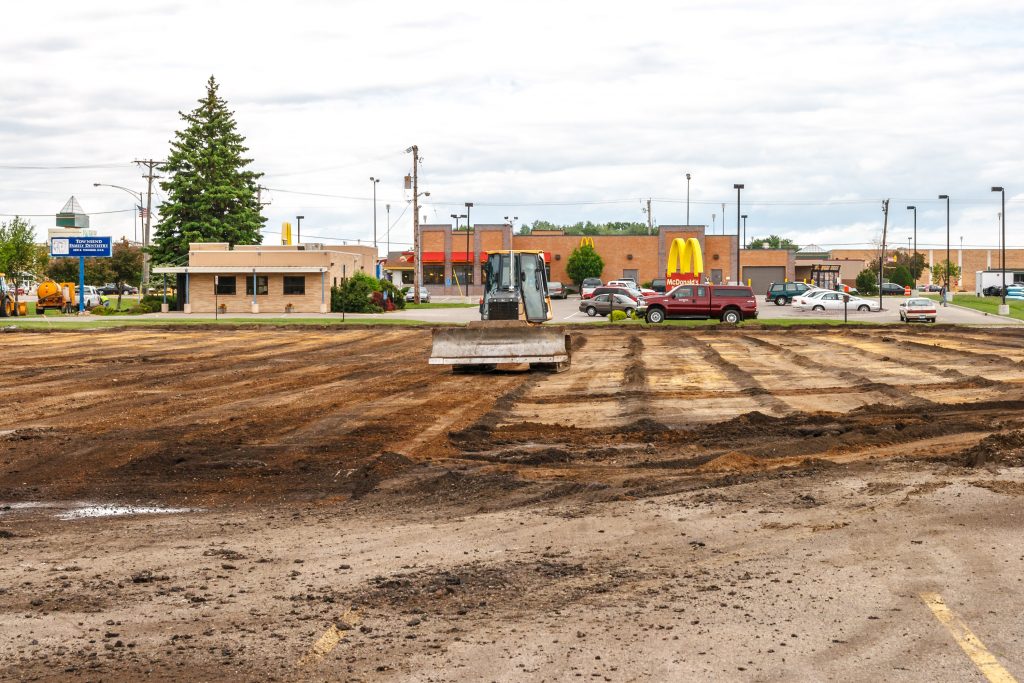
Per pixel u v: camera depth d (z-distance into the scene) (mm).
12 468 14047
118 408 20734
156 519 10969
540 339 27312
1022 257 165250
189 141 83938
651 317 58469
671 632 6871
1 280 67562
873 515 10148
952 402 20422
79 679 6203
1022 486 11320
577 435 16688
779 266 118125
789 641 6648
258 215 86125
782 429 16906
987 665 6180
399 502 11664
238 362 33656
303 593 7984
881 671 6102
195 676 6215
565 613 7340
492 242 109562
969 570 8234
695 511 10578
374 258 94062
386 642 6777
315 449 15352
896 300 97375
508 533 9898
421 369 30234
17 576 8633
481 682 6012
